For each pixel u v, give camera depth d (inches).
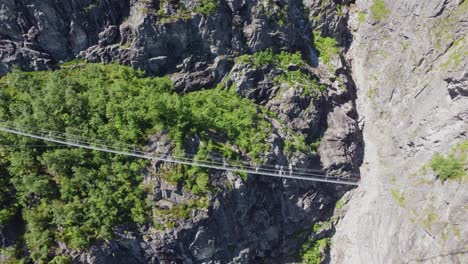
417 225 1759.4
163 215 1756.9
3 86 1824.6
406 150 2004.2
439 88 1895.9
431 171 1817.2
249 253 1989.4
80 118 1750.7
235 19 2090.3
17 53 1881.2
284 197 2042.3
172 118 1847.9
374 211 2017.7
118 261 1729.8
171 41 2018.9
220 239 1870.1
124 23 1979.6
